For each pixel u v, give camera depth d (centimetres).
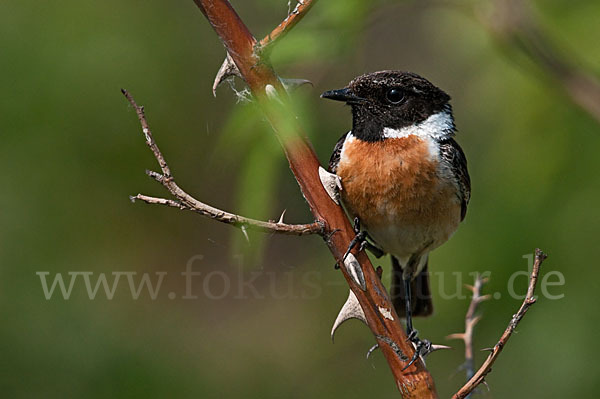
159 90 1183
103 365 1146
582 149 959
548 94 959
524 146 975
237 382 1224
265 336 1270
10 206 1133
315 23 753
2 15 1110
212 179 1223
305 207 1239
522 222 987
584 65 880
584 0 970
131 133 1170
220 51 1236
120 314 1207
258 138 714
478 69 1027
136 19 1181
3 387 1094
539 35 845
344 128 1188
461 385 1117
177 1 1227
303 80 583
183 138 1207
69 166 1151
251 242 717
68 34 1135
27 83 1109
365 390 1218
